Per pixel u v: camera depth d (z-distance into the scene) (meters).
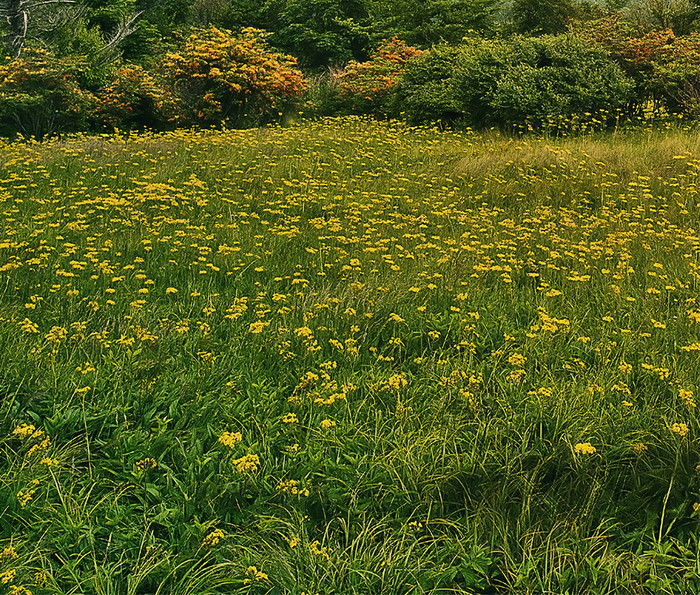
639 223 8.40
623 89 15.96
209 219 8.54
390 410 4.04
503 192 10.05
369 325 5.17
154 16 32.75
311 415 3.92
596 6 25.05
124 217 8.34
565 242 7.48
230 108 20.09
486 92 16.55
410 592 2.81
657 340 4.94
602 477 3.37
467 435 3.71
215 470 3.51
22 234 7.50
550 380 4.27
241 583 2.87
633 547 3.09
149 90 19.73
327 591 2.77
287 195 9.48
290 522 3.13
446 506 3.28
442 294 5.89
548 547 2.95
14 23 22.02
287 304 5.77
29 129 18.66
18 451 3.51
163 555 2.98
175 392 4.09
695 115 15.02
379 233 7.98
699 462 3.31
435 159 12.42
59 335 4.56
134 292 5.82
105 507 3.23
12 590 2.62
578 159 11.52
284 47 30.02
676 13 18.92
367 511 3.25
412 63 19.19
